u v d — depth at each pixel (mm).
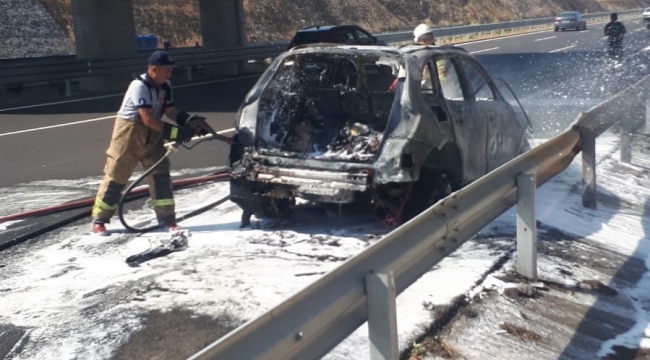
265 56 31266
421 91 7379
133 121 7391
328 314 3762
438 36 43562
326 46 7773
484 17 64188
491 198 5938
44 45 33375
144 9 39344
